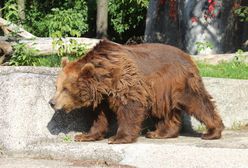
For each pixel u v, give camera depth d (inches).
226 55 838.5
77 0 1608.0
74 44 698.2
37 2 1578.5
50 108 551.2
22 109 534.3
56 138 552.7
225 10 1043.3
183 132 612.1
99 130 545.6
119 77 512.7
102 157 505.7
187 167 470.9
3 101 541.0
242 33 1085.8
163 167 475.5
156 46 555.5
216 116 561.3
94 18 1620.3
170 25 1180.5
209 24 1040.2
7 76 546.9
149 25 1228.5
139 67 529.7
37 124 542.0
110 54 518.3
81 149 513.7
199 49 955.3
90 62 517.0
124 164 490.9
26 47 684.1
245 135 589.6
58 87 512.4
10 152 534.6
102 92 514.9
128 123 519.5
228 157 479.2
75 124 566.3
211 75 724.0
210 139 553.9
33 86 542.0
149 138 561.3
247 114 663.8
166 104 546.3
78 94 513.3
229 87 647.8
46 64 694.5
